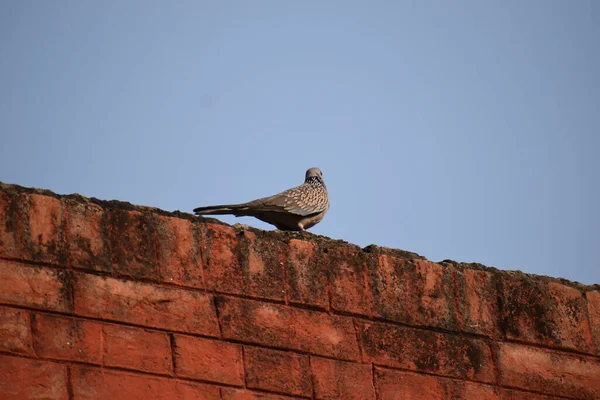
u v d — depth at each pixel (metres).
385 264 12.68
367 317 12.29
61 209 11.22
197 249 11.74
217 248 11.86
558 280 13.82
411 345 12.36
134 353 10.92
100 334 10.87
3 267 10.68
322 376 11.73
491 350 12.80
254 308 11.73
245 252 11.98
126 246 11.39
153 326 11.13
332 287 12.26
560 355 13.16
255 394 11.30
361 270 12.52
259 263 12.01
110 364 10.77
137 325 11.07
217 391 11.12
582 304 13.59
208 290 11.59
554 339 13.20
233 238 12.01
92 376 10.64
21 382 10.33
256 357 11.48
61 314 10.78
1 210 10.88
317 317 12.02
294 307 11.96
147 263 11.41
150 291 11.29
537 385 12.84
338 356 11.91
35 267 10.84
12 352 10.40
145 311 11.17
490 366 12.70
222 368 11.26
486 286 13.16
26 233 10.94
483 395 12.49
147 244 11.51
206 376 11.13
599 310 13.66
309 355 11.77
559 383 12.96
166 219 11.74
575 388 13.02
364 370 11.98
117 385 10.70
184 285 11.49
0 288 10.59
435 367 12.37
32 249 10.90
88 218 11.34
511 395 12.66
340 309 12.18
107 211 11.48
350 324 12.16
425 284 12.80
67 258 11.04
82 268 11.07
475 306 12.98
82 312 10.88
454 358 12.53
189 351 11.17
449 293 12.90
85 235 11.23
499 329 12.98
